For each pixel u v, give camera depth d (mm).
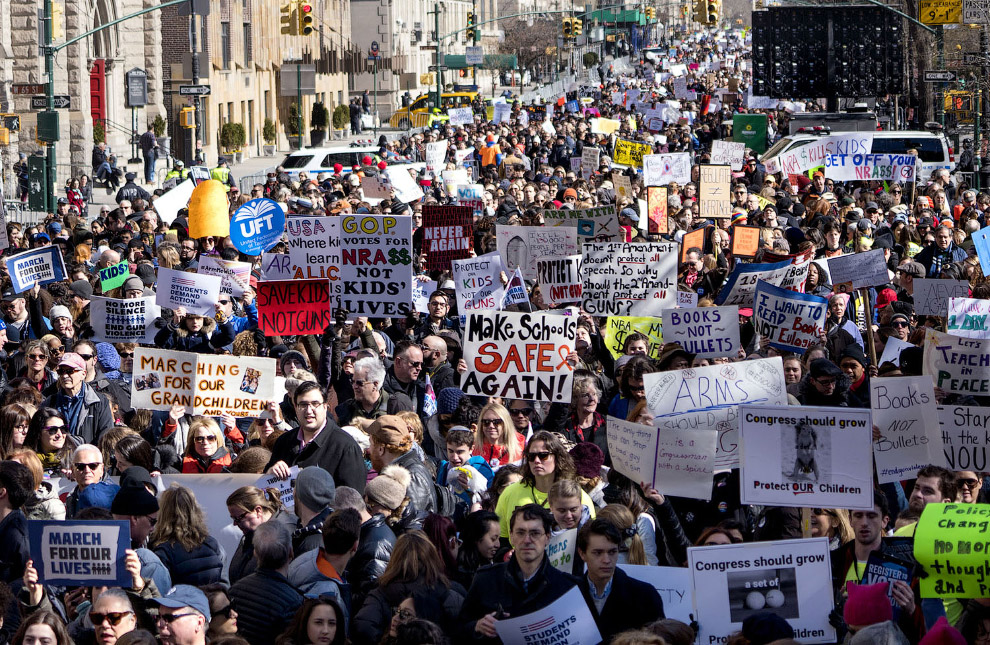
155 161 47781
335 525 6961
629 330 12734
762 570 6371
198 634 6312
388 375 11008
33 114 44312
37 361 11219
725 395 8734
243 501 7551
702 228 17438
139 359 9984
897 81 43562
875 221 20828
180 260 16359
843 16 43375
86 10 46969
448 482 8695
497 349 10328
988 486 8695
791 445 7047
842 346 12547
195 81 45469
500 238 14875
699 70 102375
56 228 20500
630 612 6660
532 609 6449
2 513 7602
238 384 9953
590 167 28781
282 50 68312
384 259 12617
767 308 11977
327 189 27922
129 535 6508
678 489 7848
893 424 8250
